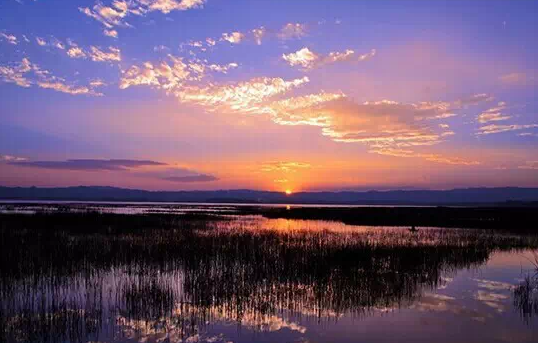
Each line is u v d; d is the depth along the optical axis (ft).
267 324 40.40
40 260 68.18
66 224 132.87
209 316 43.01
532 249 95.66
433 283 59.11
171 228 128.36
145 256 75.61
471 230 140.56
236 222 168.86
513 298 50.88
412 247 88.33
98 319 41.09
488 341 36.42
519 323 41.22
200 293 51.60
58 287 54.49
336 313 44.55
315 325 40.47
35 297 49.06
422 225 163.63
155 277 60.39
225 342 35.63
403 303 48.70
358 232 127.34
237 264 70.33
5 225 122.01
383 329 39.27
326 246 86.99
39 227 120.88
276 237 102.63
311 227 149.38
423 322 41.50
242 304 47.42
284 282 58.70
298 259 73.20
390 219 198.08
